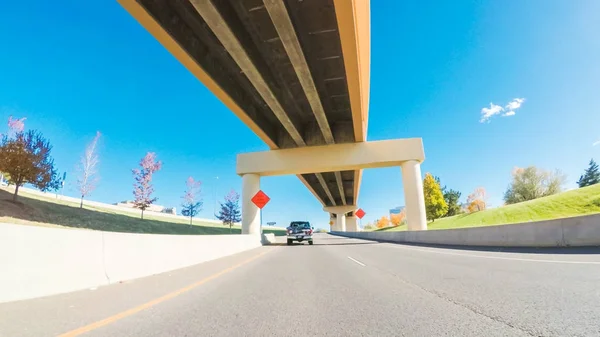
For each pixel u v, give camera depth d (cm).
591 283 580
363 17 1591
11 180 2439
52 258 638
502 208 5578
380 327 385
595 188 4488
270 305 526
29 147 2480
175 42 1468
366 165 3078
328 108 2619
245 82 2155
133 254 901
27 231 593
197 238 1391
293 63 1658
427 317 417
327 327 394
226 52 1800
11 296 550
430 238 2344
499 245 1592
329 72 2033
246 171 3222
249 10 1452
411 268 942
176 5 1444
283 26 1375
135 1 1222
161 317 464
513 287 579
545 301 464
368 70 2138
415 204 2884
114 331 397
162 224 4141
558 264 841
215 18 1330
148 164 3988
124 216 3922
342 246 2397
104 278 767
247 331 387
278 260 1377
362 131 2819
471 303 478
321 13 1504
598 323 358
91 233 751
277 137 3206
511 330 350
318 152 3097
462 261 1066
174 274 968
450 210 8325
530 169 7144
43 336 377
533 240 1393
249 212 3164
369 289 638
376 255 1467
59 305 538
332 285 704
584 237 1197
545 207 4566
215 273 979
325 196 7756
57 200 3909
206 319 448
